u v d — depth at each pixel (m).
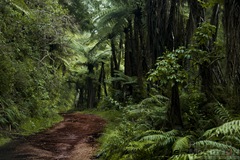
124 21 15.35
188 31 6.94
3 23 8.83
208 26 5.37
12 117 8.73
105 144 6.26
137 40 13.95
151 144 4.37
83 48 21.58
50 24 11.05
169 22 7.88
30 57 12.70
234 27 4.01
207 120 5.13
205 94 5.91
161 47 8.33
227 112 4.31
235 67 4.02
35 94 12.08
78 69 27.30
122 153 5.07
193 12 6.71
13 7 9.55
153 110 6.23
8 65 8.88
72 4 16.92
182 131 4.84
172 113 5.24
